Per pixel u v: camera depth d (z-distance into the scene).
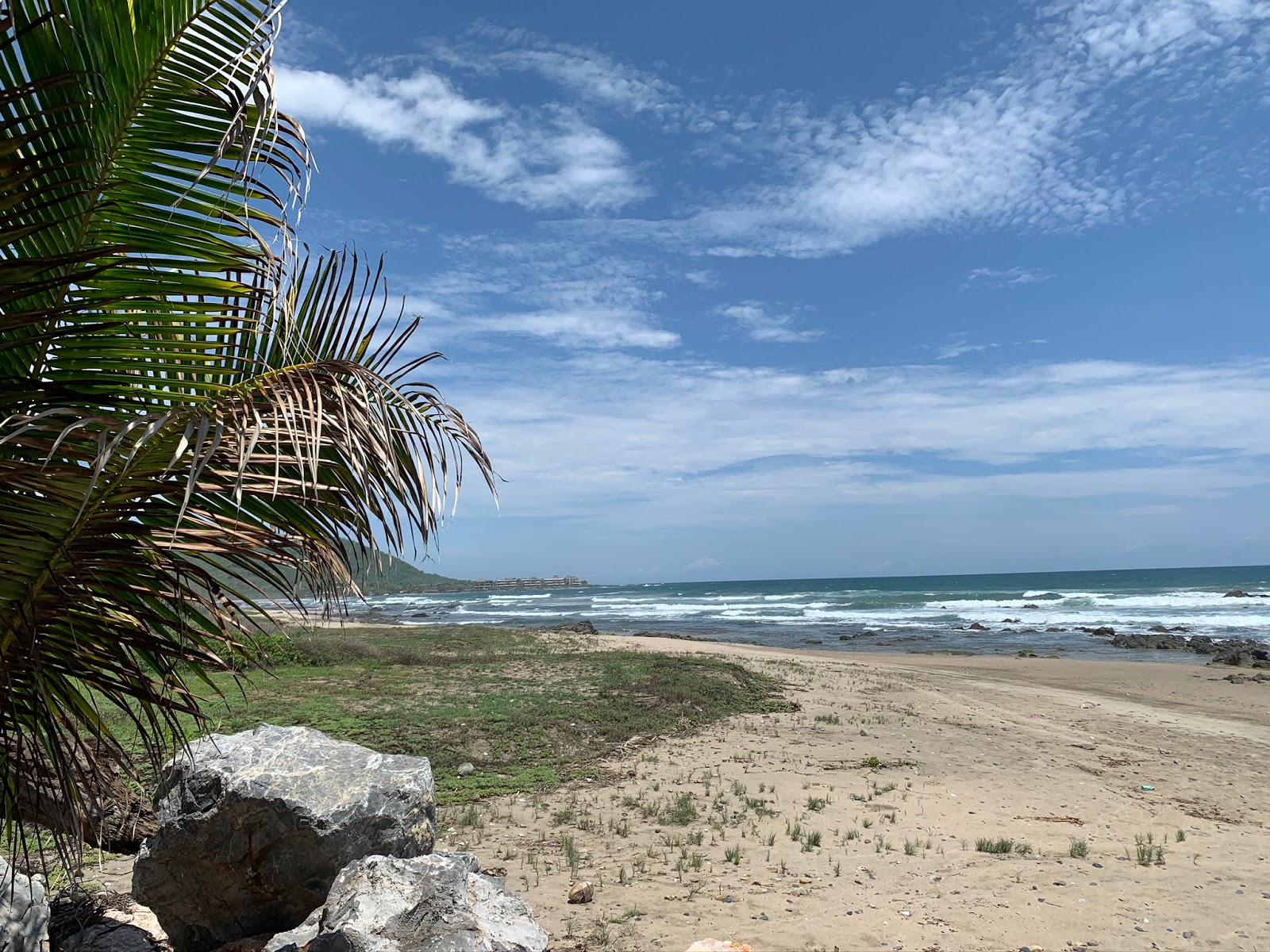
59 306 1.99
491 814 8.88
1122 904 6.64
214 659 2.57
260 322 2.43
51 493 2.00
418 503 2.56
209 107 2.19
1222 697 20.39
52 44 2.00
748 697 16.95
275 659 17.22
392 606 96.56
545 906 6.34
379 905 4.33
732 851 7.54
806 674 22.06
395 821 5.48
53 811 2.85
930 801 9.84
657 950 5.55
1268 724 16.59
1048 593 82.25
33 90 1.85
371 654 19.70
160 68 2.13
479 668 18.73
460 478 2.61
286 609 2.61
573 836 8.16
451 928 4.14
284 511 2.68
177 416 2.00
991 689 20.94
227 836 5.28
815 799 9.66
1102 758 12.85
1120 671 26.03
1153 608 60.09
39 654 2.21
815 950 5.63
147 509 2.21
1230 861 7.84
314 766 5.70
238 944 5.14
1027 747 13.48
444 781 10.09
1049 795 10.41
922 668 26.55
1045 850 8.09
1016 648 37.78
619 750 12.06
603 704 14.68
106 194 2.16
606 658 21.08
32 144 2.03
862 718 15.62
